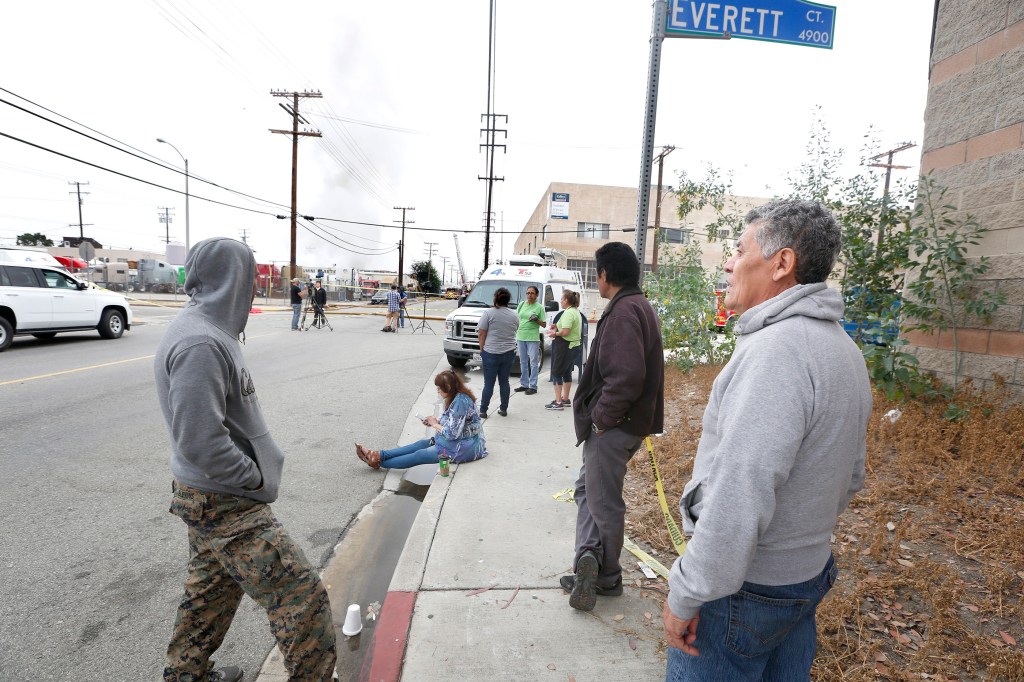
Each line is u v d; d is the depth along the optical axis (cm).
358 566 328
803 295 131
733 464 119
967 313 480
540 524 359
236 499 182
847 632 240
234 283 183
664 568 303
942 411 464
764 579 131
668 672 151
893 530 321
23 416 620
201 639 195
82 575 305
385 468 494
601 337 254
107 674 231
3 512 381
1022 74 444
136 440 544
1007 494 352
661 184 2697
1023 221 443
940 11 523
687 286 916
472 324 1014
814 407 121
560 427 609
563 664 230
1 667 233
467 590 283
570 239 4303
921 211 515
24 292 1142
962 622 242
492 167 3497
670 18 438
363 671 234
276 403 732
